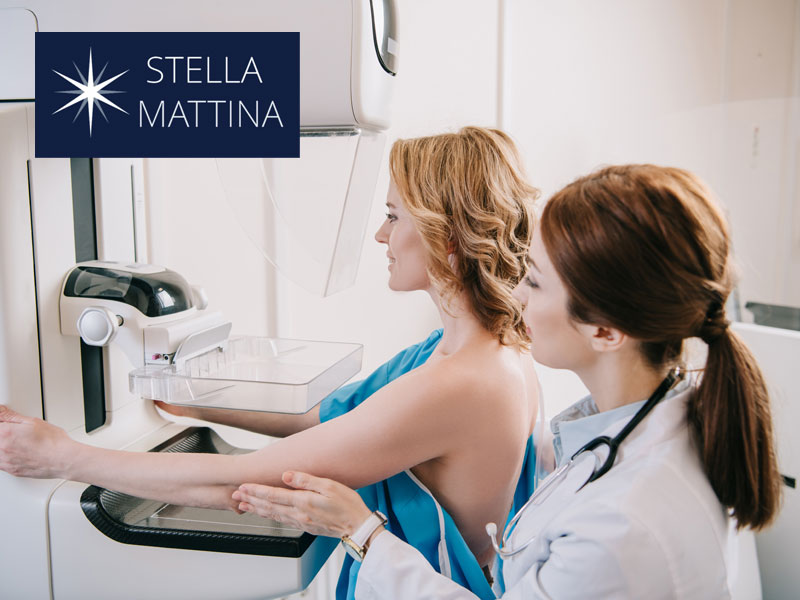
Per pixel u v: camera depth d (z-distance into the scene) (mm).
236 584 820
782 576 1407
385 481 904
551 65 1613
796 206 1733
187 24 768
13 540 877
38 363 887
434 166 858
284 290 1477
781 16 1754
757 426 604
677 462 619
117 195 1079
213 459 810
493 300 851
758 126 1762
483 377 826
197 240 1431
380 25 769
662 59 1709
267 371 948
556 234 636
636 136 1721
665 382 680
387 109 814
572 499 664
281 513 766
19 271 850
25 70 817
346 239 849
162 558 839
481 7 1524
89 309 868
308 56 743
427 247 849
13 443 824
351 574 846
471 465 846
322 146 805
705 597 591
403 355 1127
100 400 1029
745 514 613
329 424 806
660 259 586
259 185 831
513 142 923
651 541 572
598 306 615
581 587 592
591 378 702
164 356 883
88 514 855
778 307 1589
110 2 782
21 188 848
